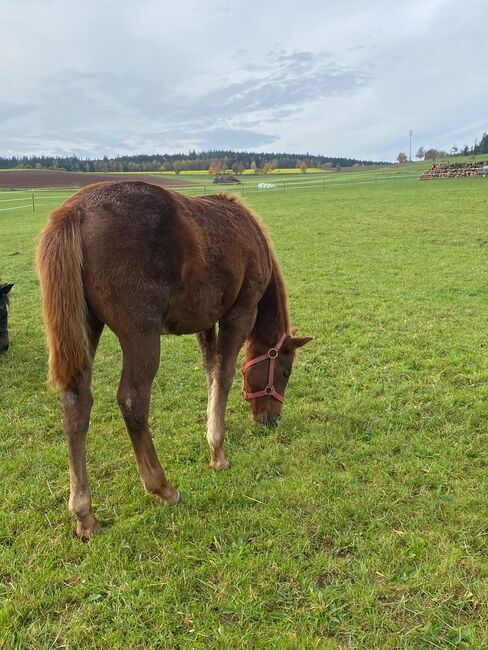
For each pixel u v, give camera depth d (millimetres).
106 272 2752
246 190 43656
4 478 3727
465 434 4238
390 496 3420
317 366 5996
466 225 17141
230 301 3588
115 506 3381
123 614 2508
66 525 3178
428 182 41719
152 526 3145
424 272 11023
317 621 2428
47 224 2793
